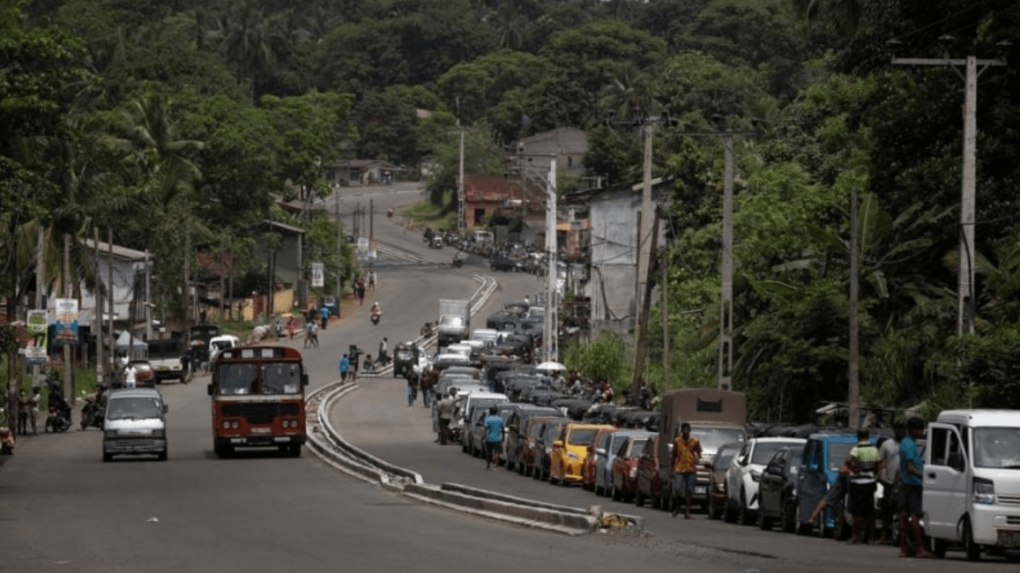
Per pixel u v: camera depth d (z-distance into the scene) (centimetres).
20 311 9981
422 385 11706
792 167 10425
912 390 6378
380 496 5266
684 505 4931
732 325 7775
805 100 12169
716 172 12075
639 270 9144
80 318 12756
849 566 3072
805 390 7131
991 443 3391
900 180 6588
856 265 6081
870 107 7100
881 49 6631
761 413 7344
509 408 8169
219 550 3356
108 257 12375
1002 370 4878
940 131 6519
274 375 7569
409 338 16288
